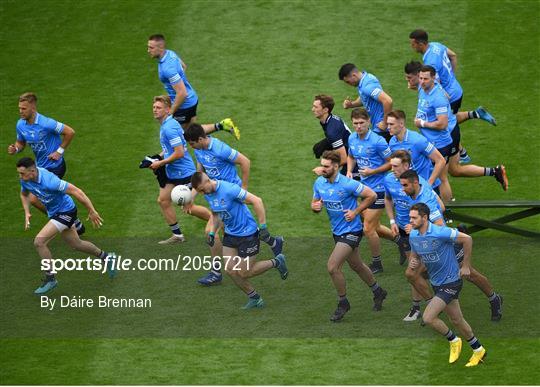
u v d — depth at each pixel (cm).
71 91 7469
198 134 5700
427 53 6462
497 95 7225
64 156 6912
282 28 7869
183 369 5088
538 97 7194
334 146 6034
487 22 7812
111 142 7019
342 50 7638
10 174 6819
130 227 6319
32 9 8194
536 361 5056
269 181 6600
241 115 7156
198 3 8150
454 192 6531
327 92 7306
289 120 7094
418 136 5606
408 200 5375
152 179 6700
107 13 8112
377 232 5784
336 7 8025
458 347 5028
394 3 8025
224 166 5800
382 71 7438
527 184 6525
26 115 6088
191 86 7406
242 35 7825
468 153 6781
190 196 5759
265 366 5091
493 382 4922
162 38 6519
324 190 5272
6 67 7688
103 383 5000
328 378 4988
